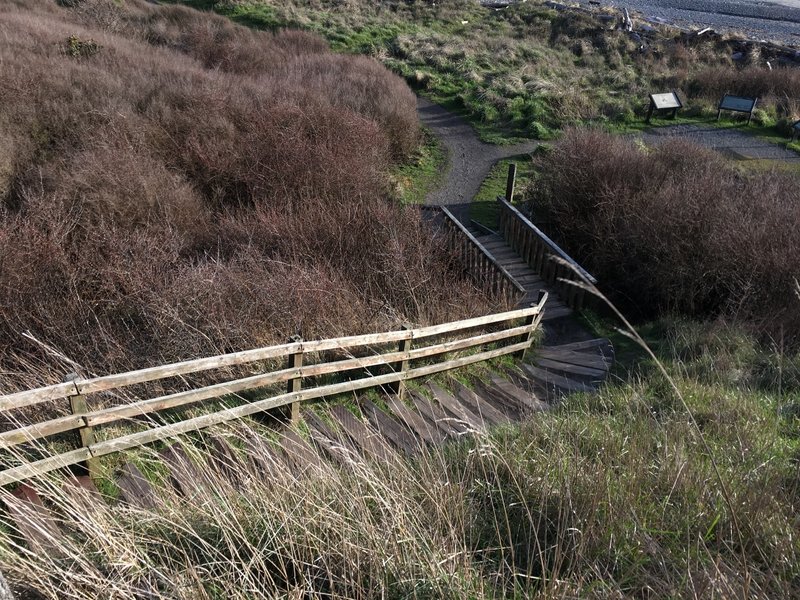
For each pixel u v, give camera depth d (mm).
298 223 10148
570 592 3047
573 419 5238
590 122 18953
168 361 6332
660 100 19531
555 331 10008
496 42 25672
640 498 3840
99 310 7559
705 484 3828
